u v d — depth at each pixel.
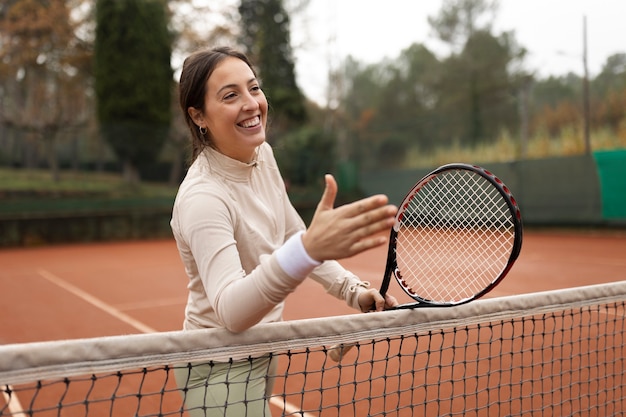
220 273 1.40
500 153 19.14
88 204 17.42
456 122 20.73
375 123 32.09
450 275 1.90
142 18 19.75
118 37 19.52
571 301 2.13
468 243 1.88
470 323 1.86
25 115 22.02
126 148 17.81
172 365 1.58
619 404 2.93
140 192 18.17
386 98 32.22
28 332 5.40
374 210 1.12
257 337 1.47
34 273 10.09
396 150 22.11
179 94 1.71
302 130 22.72
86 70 21.89
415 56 31.28
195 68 1.64
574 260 9.96
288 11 26.25
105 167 17.86
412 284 1.90
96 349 1.27
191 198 1.51
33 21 20.47
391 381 3.45
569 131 17.84
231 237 1.48
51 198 17.11
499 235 1.80
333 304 6.32
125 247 15.64
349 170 21.62
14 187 16.95
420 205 1.81
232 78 1.61
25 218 16.48
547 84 19.33
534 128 19.11
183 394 1.72
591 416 2.80
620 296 2.28
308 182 20.80
